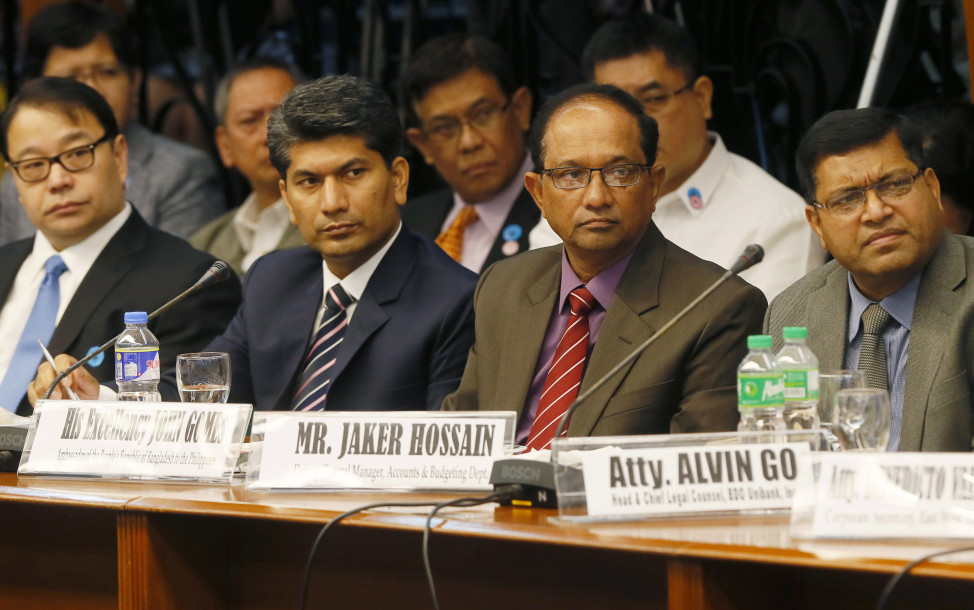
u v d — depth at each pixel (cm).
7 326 887
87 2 1211
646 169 664
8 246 923
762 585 450
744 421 579
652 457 466
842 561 393
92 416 582
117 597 584
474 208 1053
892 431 616
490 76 1026
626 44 931
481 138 1023
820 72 1027
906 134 609
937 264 618
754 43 1088
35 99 870
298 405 745
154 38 1481
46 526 602
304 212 748
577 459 466
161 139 1217
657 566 473
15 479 576
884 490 426
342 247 745
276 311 791
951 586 426
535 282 709
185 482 554
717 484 466
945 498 424
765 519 459
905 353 619
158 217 1173
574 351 667
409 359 738
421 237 807
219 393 676
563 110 669
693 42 948
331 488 526
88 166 872
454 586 517
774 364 555
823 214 622
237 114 1120
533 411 677
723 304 642
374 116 744
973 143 794
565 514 461
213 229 1152
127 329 689
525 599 502
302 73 1191
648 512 459
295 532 554
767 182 943
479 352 703
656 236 683
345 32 1327
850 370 613
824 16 1029
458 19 1353
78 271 877
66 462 575
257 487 533
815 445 476
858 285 636
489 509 491
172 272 872
